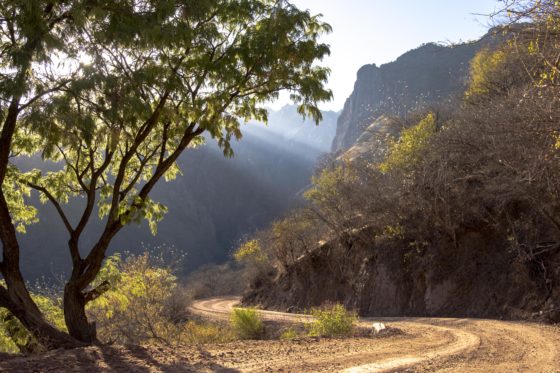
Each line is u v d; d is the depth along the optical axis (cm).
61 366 681
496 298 2352
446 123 2925
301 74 1128
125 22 916
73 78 874
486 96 2358
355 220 3681
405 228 3066
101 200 1295
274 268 5400
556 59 438
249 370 689
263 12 1112
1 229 971
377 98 16712
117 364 715
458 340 1243
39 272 10725
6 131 959
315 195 3809
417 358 849
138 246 13638
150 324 1459
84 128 855
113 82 862
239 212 18525
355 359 812
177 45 992
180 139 1255
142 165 1177
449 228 2686
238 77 1069
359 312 3256
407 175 2917
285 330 1922
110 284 1118
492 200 2508
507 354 950
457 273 2686
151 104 1102
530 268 2247
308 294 4184
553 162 573
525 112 524
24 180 1182
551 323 1839
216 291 8362
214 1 1012
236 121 1120
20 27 816
